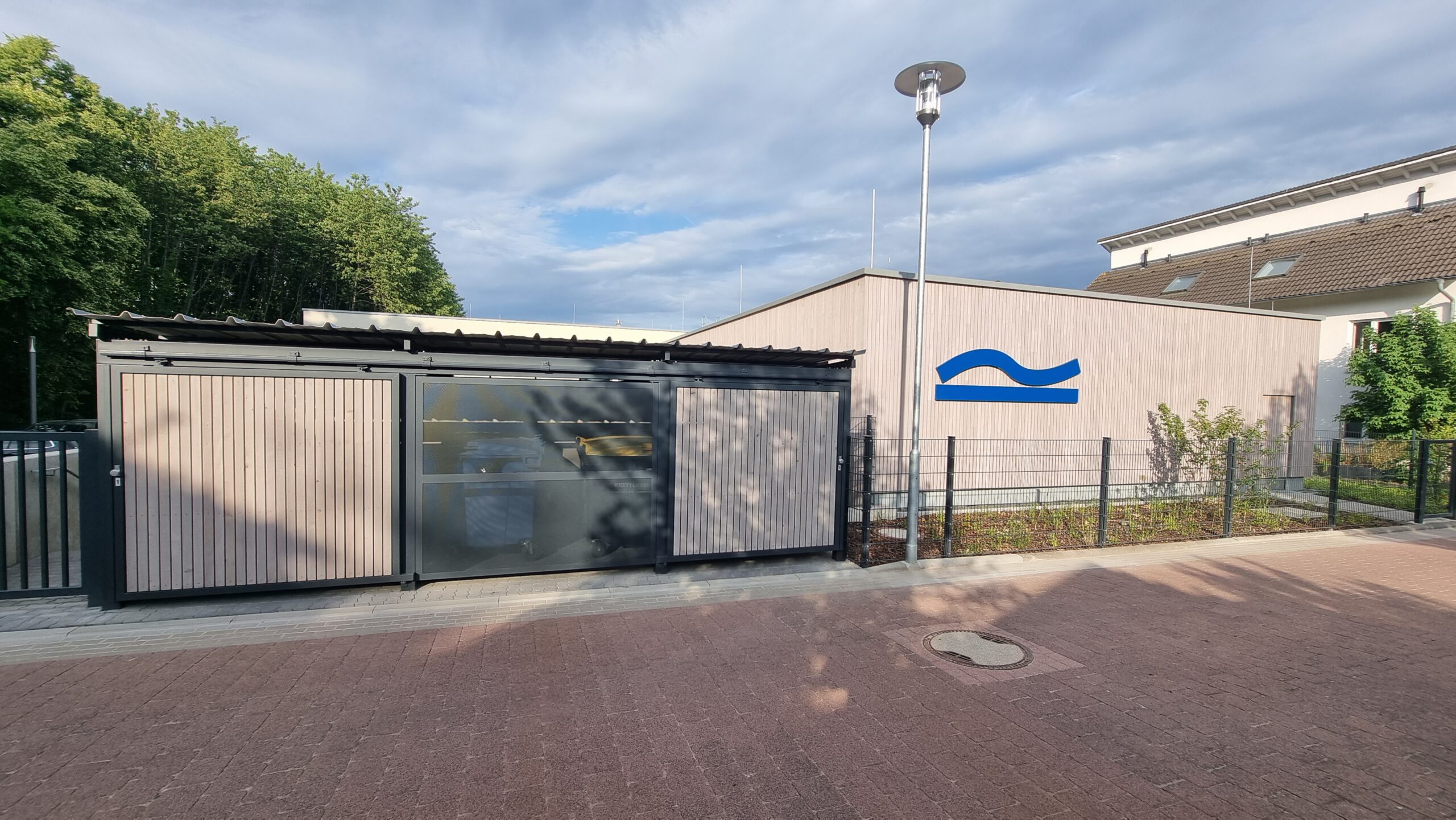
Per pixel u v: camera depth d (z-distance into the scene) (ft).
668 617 17.53
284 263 125.90
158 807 9.09
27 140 62.39
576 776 9.99
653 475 21.16
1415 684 14.08
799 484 23.08
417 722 11.60
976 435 36.52
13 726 11.33
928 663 14.73
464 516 19.31
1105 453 27.45
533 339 19.17
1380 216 66.13
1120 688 13.61
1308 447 45.93
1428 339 48.06
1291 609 19.36
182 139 101.81
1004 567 23.75
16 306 63.10
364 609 17.54
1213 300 71.20
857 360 34.06
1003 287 36.73
